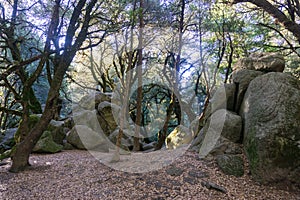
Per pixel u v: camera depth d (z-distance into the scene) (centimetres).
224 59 766
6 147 682
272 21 733
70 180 378
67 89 1102
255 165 375
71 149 691
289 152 357
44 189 346
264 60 480
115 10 616
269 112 389
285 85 400
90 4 452
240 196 327
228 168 389
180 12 614
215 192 332
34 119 627
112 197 316
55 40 582
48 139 622
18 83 873
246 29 760
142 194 323
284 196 336
